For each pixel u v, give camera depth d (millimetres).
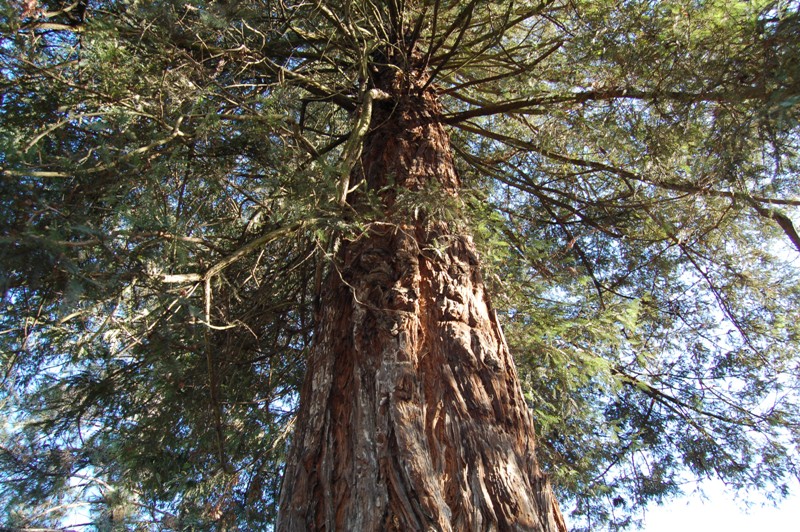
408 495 2043
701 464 5160
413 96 4395
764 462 4973
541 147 4281
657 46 3555
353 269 3051
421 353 2596
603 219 5023
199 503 4906
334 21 3939
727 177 3475
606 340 4242
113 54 2752
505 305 4078
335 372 2645
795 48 2709
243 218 3924
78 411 3859
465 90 5605
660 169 3939
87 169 2463
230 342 4078
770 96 2807
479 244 3346
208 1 3168
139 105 2857
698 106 3541
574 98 4094
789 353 4918
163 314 2803
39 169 2455
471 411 2363
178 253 2598
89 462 4164
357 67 4301
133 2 2936
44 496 4016
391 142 3959
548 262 4656
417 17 4871
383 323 2678
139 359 3883
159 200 2842
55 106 2883
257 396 4832
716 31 3311
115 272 2324
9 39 2643
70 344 3443
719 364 5164
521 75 4480
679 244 4633
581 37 3822
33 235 1936
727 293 4984
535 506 2150
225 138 3166
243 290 4117
